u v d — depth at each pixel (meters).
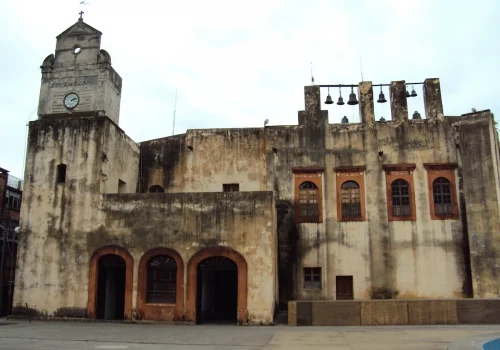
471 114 22.06
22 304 20.53
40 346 12.34
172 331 16.30
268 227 19.55
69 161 21.66
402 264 22.19
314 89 24.77
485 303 17.55
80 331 16.16
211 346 12.30
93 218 20.91
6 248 27.14
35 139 22.17
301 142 24.17
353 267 22.41
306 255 22.72
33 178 21.77
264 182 24.41
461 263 21.83
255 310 18.80
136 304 19.70
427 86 24.00
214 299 25.95
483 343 10.18
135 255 20.22
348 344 12.26
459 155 22.91
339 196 23.27
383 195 23.00
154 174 25.55
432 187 22.77
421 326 16.92
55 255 20.80
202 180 24.95
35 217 21.34
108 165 21.91
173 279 19.94
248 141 25.06
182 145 25.56
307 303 18.30
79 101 23.08
